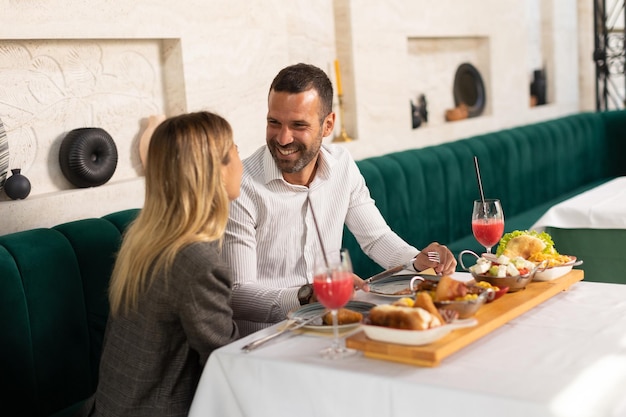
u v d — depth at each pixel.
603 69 6.91
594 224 3.46
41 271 2.41
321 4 4.26
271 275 2.49
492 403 1.46
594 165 6.20
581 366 1.59
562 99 6.78
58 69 3.01
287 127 2.31
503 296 2.02
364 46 4.42
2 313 2.28
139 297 1.85
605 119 6.23
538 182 5.50
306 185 2.50
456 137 5.29
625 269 3.47
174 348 1.87
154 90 3.37
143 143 3.26
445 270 2.34
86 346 2.53
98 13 2.99
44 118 2.97
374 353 1.68
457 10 5.29
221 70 3.54
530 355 1.67
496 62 5.78
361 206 2.68
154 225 1.86
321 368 1.64
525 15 6.10
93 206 2.99
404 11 4.73
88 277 2.56
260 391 1.72
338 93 4.25
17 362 2.31
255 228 2.44
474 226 2.39
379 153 4.55
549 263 2.16
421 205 4.26
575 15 6.95
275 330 1.93
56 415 2.37
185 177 1.85
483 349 1.72
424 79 5.24
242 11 3.63
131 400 1.85
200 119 1.91
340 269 1.71
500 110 5.84
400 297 2.11
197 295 1.80
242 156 3.67
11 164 2.87
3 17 2.69
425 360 1.61
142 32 3.16
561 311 1.98
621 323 1.85
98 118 3.16
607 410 1.48
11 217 2.71
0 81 2.82
